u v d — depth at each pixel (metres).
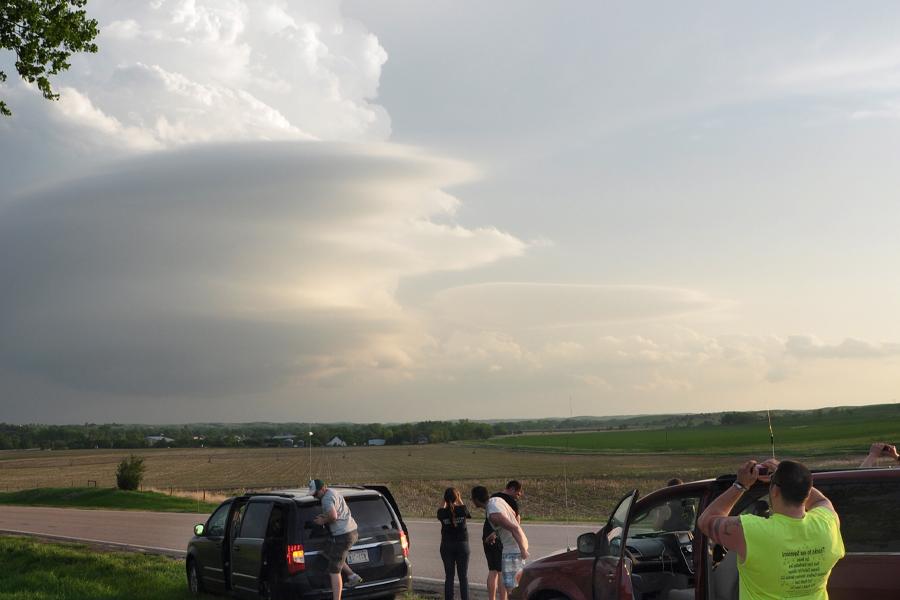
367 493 12.03
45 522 35.56
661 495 6.79
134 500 51.75
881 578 5.25
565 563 7.80
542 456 116.06
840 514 5.50
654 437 146.12
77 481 104.62
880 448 5.81
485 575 15.82
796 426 133.88
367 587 11.44
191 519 35.16
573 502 47.69
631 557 7.34
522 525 24.97
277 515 11.50
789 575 4.21
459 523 11.60
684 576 7.49
